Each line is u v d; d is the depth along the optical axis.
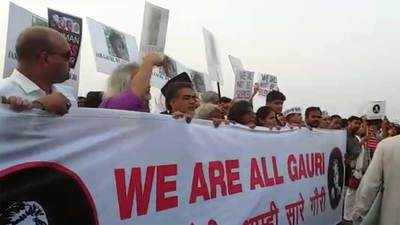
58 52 2.21
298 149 4.84
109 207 2.36
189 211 3.02
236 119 4.48
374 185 4.09
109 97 3.58
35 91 2.18
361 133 8.78
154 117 2.69
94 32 4.29
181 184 2.94
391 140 4.07
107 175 2.34
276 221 4.27
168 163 2.82
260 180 3.99
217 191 3.34
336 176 6.02
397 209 3.99
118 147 2.42
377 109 8.82
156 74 5.23
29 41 2.17
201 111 4.16
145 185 2.62
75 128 2.16
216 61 6.16
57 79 2.25
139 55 4.11
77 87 3.52
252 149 3.89
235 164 3.60
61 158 2.09
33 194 1.96
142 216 2.60
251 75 6.85
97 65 4.30
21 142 1.92
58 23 3.36
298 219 4.78
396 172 3.99
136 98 3.42
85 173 2.21
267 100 6.00
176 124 2.89
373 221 4.14
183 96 3.56
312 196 5.16
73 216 2.14
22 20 3.01
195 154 3.09
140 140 2.58
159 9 4.23
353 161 7.12
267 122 4.92
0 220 1.85
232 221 3.51
